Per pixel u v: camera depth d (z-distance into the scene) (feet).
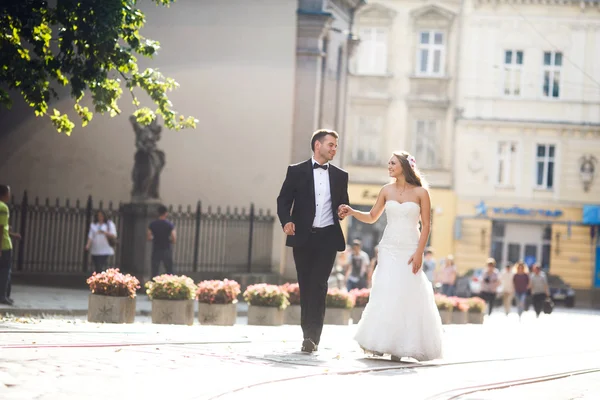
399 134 196.75
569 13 195.83
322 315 41.24
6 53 63.26
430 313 40.47
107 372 31.78
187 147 122.11
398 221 40.60
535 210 194.90
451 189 195.83
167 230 100.22
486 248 194.29
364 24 197.98
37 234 115.65
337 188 41.63
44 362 32.91
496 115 195.93
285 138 121.80
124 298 63.31
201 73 122.01
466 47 196.13
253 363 36.40
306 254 41.47
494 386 34.06
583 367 42.29
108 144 120.67
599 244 194.39
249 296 71.10
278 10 122.21
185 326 54.49
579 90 195.72
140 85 69.00
